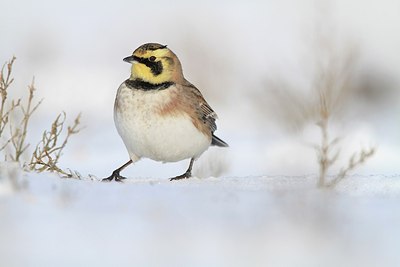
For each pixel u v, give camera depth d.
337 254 6.43
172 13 36.25
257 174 15.20
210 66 27.39
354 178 11.29
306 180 11.25
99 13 37.16
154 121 12.11
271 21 35.25
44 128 21.02
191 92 12.62
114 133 21.06
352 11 36.25
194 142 12.60
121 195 8.92
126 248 6.55
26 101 22.53
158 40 31.91
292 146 17.66
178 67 12.68
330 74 17.72
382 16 35.69
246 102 25.25
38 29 33.44
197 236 6.95
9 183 8.88
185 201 8.59
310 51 22.50
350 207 8.29
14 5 37.81
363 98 26.33
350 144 18.55
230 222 7.48
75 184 9.81
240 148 18.64
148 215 7.71
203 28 32.53
